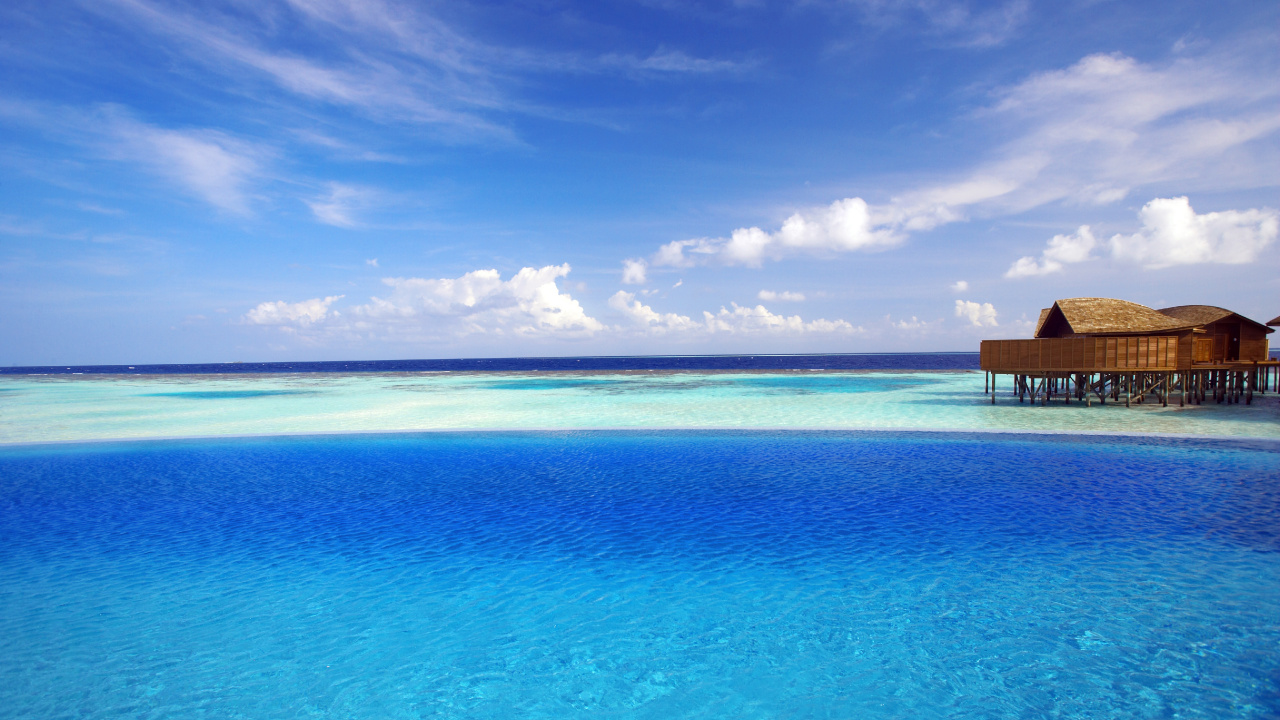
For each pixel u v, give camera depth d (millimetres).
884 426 22109
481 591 8336
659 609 7695
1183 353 25703
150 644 6941
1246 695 5641
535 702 5785
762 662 6406
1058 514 11234
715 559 9398
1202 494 12422
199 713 5645
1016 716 5426
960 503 12141
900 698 5734
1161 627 6910
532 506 12539
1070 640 6676
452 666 6430
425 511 12266
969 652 6496
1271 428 19906
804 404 30062
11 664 6508
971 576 8469
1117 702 5586
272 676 6262
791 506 12219
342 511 12312
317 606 7906
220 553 9898
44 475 15641
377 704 5777
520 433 21672
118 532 11031
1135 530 10234
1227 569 8492
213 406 32406
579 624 7340
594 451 18438
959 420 23234
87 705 5770
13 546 10266
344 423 24750
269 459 17609
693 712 5582
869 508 11938
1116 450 17031
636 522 11359
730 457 17234
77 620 7531
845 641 6793
